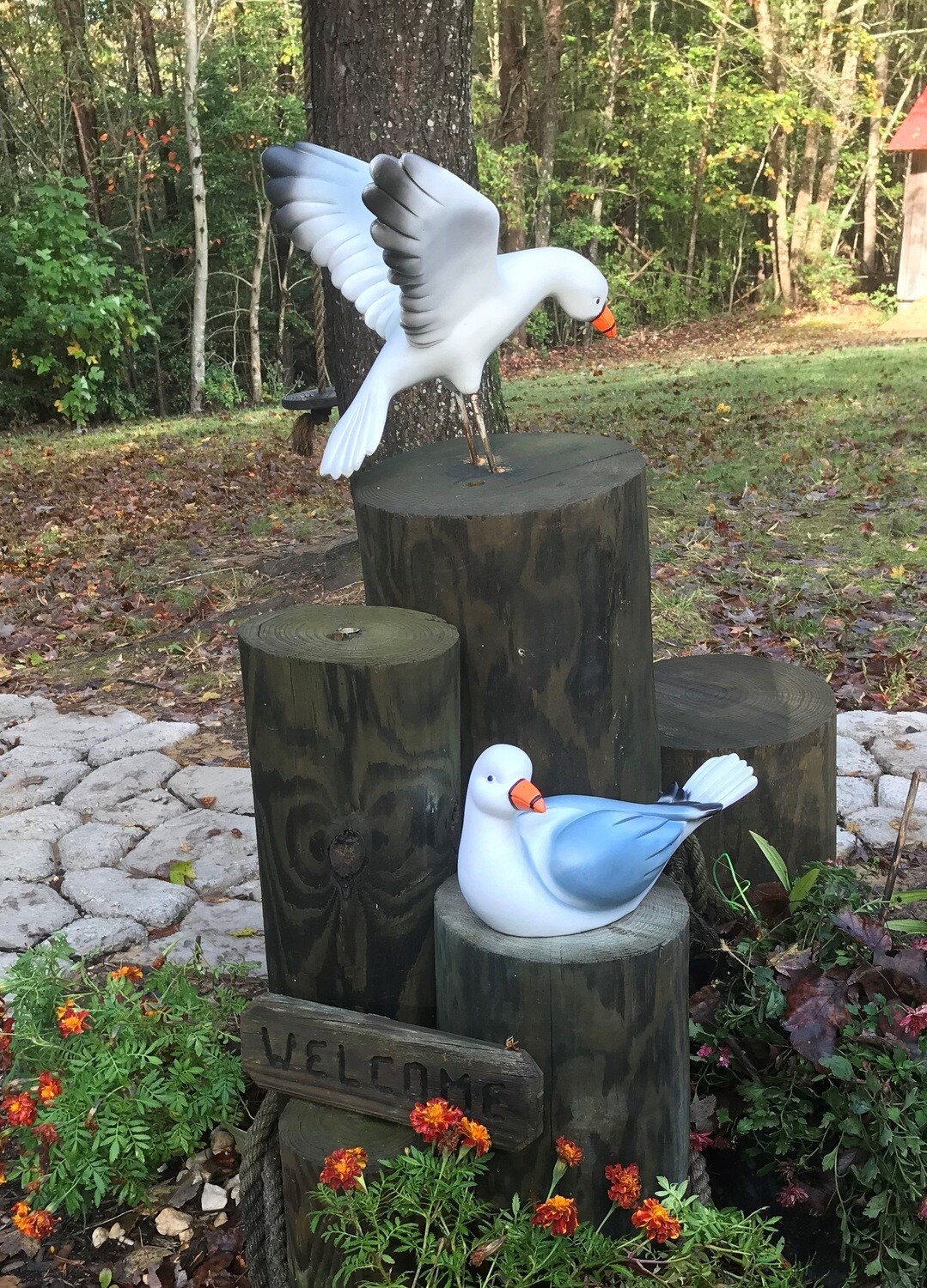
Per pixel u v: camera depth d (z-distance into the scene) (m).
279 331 21.75
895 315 21.80
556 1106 2.22
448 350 2.47
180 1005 2.75
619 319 26.56
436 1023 2.56
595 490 2.48
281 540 7.44
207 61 19.75
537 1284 2.13
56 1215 2.55
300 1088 2.36
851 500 7.64
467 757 2.61
